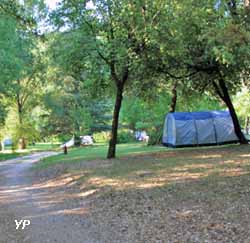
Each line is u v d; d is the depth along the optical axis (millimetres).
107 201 11750
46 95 45312
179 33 16781
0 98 32562
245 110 40312
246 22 12047
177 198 10703
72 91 45969
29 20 15773
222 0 13625
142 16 18047
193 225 8258
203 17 14172
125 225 8992
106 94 24406
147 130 39750
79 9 19531
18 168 25250
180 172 14555
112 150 22125
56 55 20781
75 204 11953
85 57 20078
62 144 52094
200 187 11617
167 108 32906
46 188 15594
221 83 24125
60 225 9422
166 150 24578
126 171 16203
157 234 8023
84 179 15766
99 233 8523
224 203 9555
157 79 23688
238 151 19984
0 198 13789
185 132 26578
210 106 35219
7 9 14797
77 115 46719
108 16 19438
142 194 11773
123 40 19109
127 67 20250
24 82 44000
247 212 8578
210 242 7129
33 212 11094
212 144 26672
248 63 15234
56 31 20250
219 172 13695
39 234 8680
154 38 17562
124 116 41844
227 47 11562
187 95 27609
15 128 46188
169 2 16828
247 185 11078
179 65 21125
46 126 48062
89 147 42219
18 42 30312
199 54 20094
